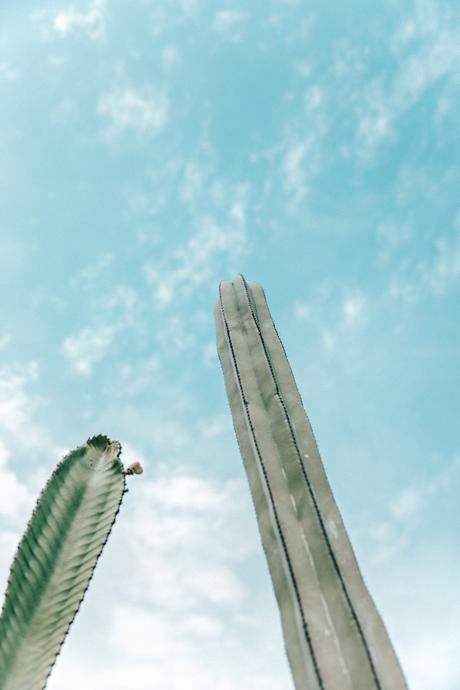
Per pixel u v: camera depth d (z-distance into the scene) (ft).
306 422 8.45
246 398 8.61
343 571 6.47
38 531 7.57
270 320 10.49
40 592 7.25
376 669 5.59
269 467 7.65
